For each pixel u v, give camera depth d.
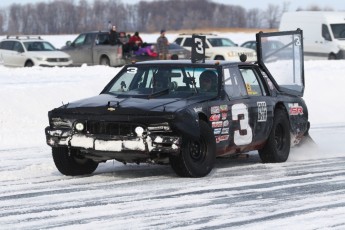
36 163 16.11
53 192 12.41
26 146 18.86
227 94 14.48
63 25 132.50
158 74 14.66
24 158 16.83
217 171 14.57
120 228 9.99
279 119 15.84
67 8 132.38
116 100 13.86
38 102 23.50
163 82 14.55
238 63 15.21
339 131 22.25
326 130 22.52
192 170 13.45
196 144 13.60
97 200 11.72
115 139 13.04
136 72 14.87
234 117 14.45
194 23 141.25
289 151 16.23
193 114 13.26
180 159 13.26
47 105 23.62
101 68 37.78
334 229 9.97
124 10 136.62
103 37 44.03
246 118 14.77
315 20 47.84
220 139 14.12
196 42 14.97
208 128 13.69
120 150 13.02
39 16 132.25
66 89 25.39
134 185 12.98
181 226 10.11
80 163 14.03
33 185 13.08
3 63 43.41
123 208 11.15
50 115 13.68
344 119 26.44
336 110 27.55
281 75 16.48
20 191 12.52
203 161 13.70
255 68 15.75
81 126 13.33
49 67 40.09
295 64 16.89
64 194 12.22
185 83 14.51
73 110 13.47
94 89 26.28
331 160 16.31
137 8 138.25
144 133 12.94
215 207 11.23
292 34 16.83
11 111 22.12
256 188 12.73
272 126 15.59
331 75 31.27
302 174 14.28
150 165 15.46
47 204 11.47
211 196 12.02
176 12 141.25
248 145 14.91
